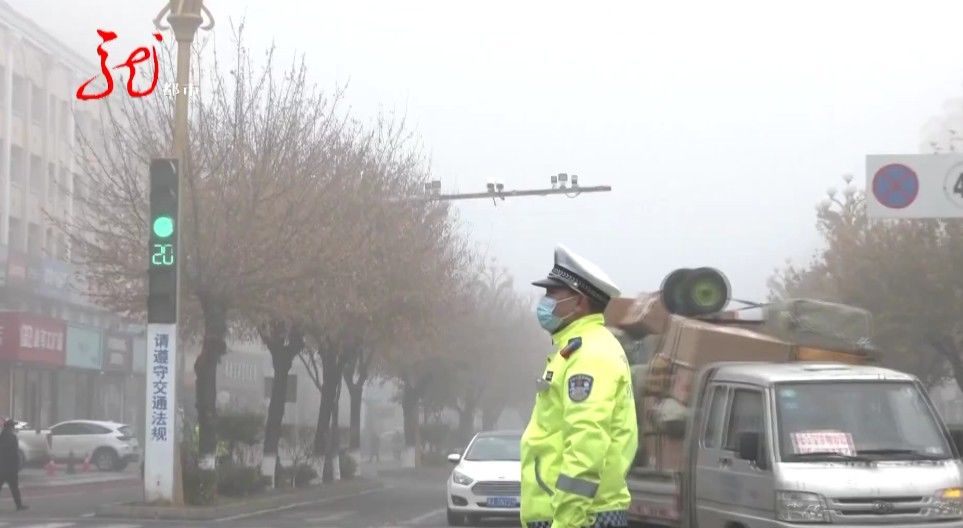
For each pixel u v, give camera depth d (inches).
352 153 1289.4
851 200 1708.9
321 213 1131.9
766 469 462.3
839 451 460.1
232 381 2760.8
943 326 1413.6
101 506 968.9
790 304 545.0
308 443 1530.5
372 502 1242.6
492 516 914.1
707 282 565.6
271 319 1195.3
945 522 451.2
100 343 2229.3
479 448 954.1
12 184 2050.9
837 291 1546.5
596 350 206.1
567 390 205.2
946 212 787.4
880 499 449.4
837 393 476.7
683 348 541.3
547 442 211.2
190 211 1050.7
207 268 1055.0
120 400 2475.4
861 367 498.0
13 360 1841.8
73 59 2249.0
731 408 494.9
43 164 2151.8
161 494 964.6
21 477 1606.8
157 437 961.5
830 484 449.4
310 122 1170.0
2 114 2004.2
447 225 1601.9
